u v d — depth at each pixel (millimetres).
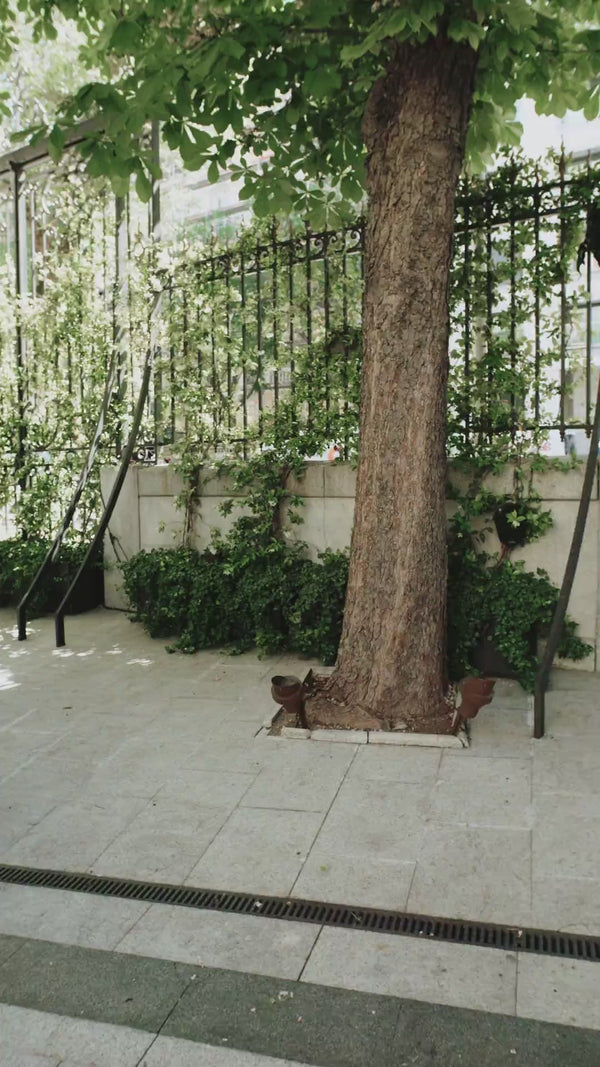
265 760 4367
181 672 5957
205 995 2613
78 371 8383
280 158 5453
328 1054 2352
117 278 7949
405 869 3279
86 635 7074
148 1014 2539
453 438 5977
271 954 2811
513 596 5344
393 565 4738
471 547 5797
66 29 9398
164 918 3049
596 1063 2281
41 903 3184
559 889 3105
